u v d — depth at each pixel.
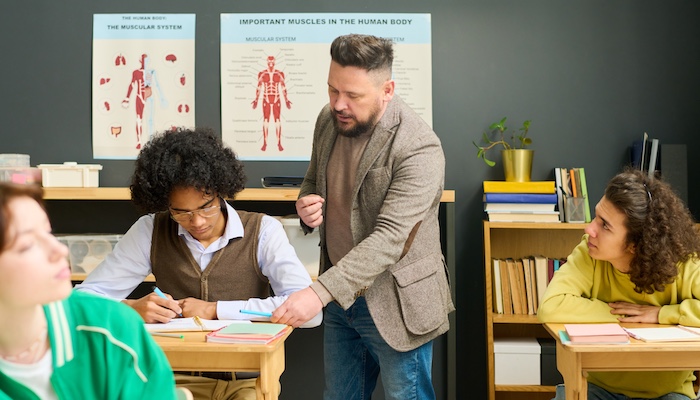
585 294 2.29
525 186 3.21
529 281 3.30
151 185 1.97
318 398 3.48
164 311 2.01
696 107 3.44
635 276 2.15
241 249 2.19
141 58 3.46
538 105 3.46
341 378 2.33
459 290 3.47
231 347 1.77
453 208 3.18
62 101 3.47
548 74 3.46
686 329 2.04
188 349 1.77
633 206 2.09
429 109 3.45
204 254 2.18
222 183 2.03
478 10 3.46
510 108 3.46
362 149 2.14
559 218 3.28
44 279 0.94
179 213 2.01
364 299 2.16
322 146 2.28
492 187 3.23
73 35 3.46
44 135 3.46
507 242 3.48
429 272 2.13
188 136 2.02
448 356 3.23
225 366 1.84
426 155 2.08
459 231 3.46
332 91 2.05
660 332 1.99
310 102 3.46
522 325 3.49
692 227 2.16
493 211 3.22
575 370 1.92
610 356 1.94
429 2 3.46
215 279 2.17
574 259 2.32
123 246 2.20
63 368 1.06
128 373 1.10
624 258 2.19
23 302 0.94
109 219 3.46
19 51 3.47
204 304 2.09
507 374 3.21
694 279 2.16
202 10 3.46
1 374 1.03
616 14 3.45
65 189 3.14
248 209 3.45
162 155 1.97
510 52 3.46
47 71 3.47
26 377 1.04
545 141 3.46
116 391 1.10
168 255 2.18
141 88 3.46
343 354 2.32
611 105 3.46
